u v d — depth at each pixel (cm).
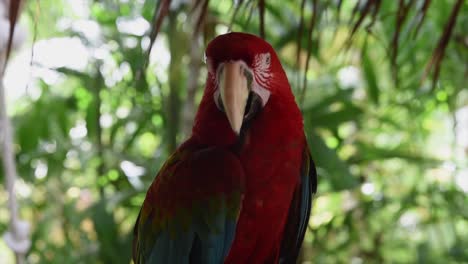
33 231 253
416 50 238
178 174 181
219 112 178
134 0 231
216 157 179
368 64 244
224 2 232
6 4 195
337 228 265
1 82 197
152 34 179
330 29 243
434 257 258
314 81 248
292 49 242
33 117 254
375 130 265
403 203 256
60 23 240
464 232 287
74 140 256
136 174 245
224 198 178
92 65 239
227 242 179
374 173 276
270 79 178
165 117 241
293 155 179
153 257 183
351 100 244
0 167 238
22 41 200
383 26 233
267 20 238
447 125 300
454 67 240
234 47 176
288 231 186
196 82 232
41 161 254
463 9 235
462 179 261
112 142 248
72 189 254
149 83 242
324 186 252
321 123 243
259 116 178
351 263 276
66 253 246
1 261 335
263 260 183
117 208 249
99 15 238
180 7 219
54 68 238
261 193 178
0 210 266
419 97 248
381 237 274
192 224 180
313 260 261
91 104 251
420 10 190
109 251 236
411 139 269
